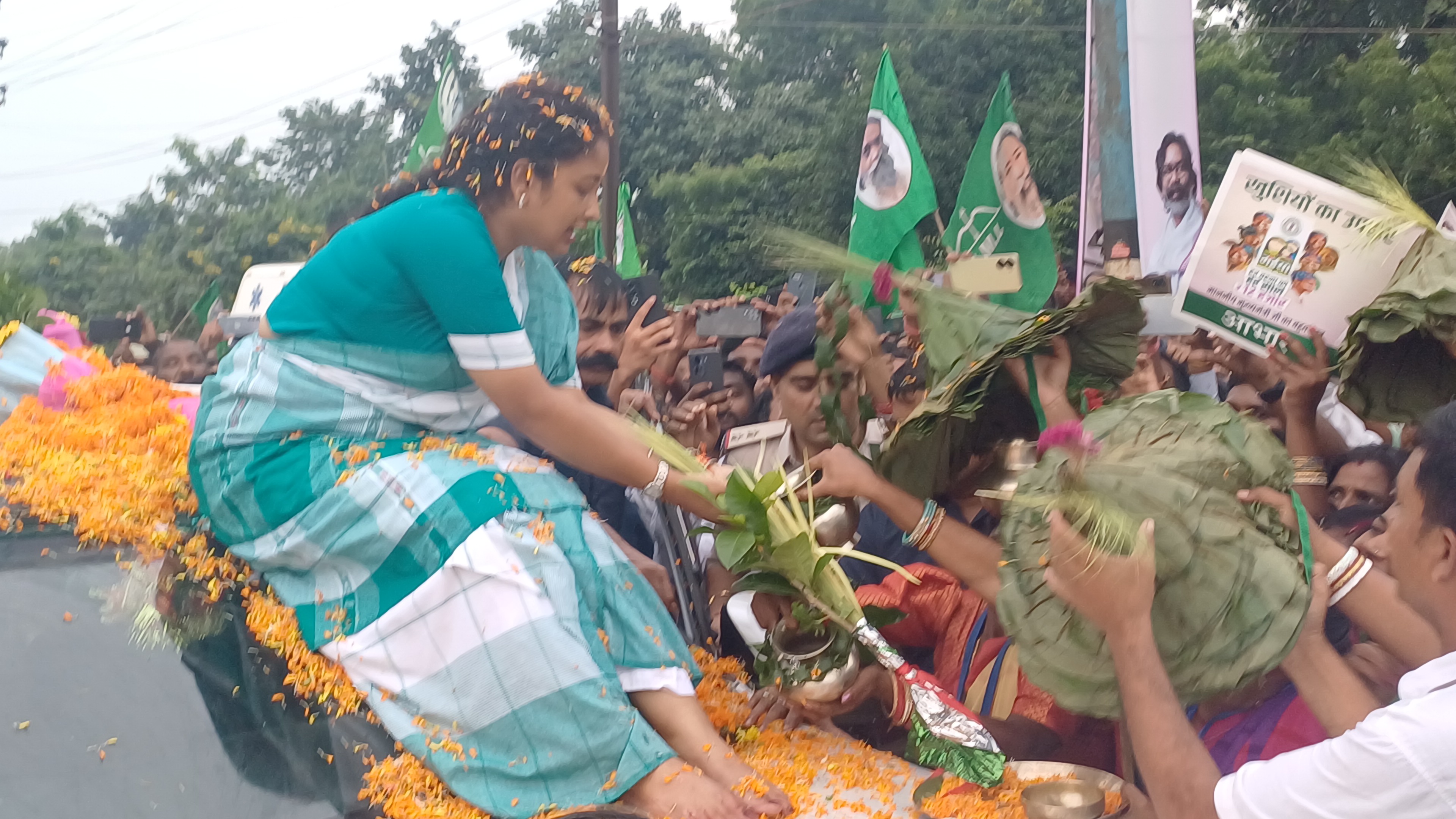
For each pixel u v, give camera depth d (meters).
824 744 2.35
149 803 1.71
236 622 2.10
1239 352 3.78
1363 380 2.59
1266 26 16.33
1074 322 2.11
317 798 1.80
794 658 2.26
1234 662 1.78
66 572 2.11
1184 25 4.65
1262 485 1.84
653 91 18.78
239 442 2.14
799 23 17.95
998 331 2.27
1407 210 2.61
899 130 4.14
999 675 2.60
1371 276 2.69
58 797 1.68
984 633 2.70
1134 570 1.62
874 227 4.17
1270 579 1.77
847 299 2.63
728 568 2.23
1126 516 1.69
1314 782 1.46
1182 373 4.27
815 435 3.21
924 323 2.38
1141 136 4.70
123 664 1.93
